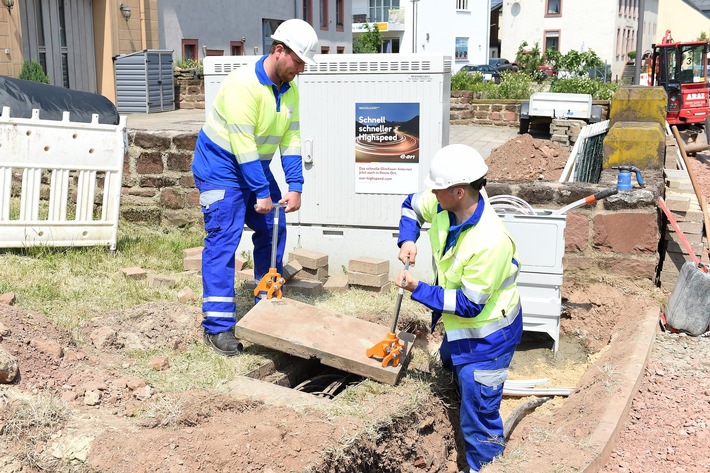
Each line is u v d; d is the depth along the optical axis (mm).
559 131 17188
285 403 4262
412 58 6527
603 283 7312
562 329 6977
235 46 29391
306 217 7051
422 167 6719
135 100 21641
